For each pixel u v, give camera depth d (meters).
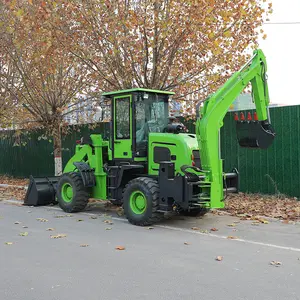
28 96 15.75
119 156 9.90
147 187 8.63
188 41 11.88
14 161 21.33
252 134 8.90
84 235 7.90
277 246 6.91
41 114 15.82
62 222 9.31
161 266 5.78
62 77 15.11
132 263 5.95
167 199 8.50
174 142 8.94
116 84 12.70
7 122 17.53
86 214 10.44
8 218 9.90
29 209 11.40
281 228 8.39
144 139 9.66
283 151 11.85
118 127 9.92
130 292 4.76
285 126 11.79
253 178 12.55
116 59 12.27
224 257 6.24
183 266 5.77
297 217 9.35
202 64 12.25
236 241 7.31
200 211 9.72
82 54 12.77
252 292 4.72
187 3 11.05
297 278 5.21
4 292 4.79
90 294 4.70
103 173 10.41
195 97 13.10
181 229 8.42
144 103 9.73
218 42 11.77
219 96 8.57
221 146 13.16
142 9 11.66
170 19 11.23
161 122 10.05
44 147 19.52
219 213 10.16
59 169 16.11
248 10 11.92
